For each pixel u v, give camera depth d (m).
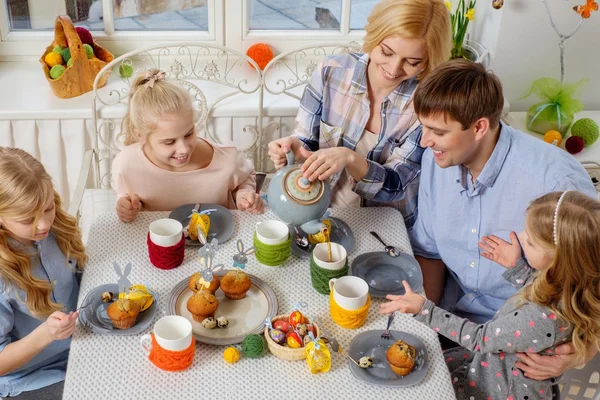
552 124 2.23
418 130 1.77
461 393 1.47
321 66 1.82
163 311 1.38
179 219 1.65
